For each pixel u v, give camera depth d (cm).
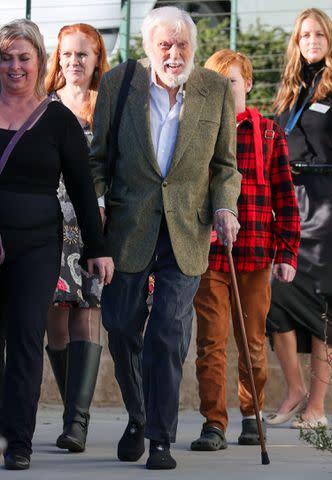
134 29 1531
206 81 910
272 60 1614
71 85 1058
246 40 1625
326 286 1185
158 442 884
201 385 1022
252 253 1038
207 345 1023
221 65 1062
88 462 920
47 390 1319
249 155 1057
